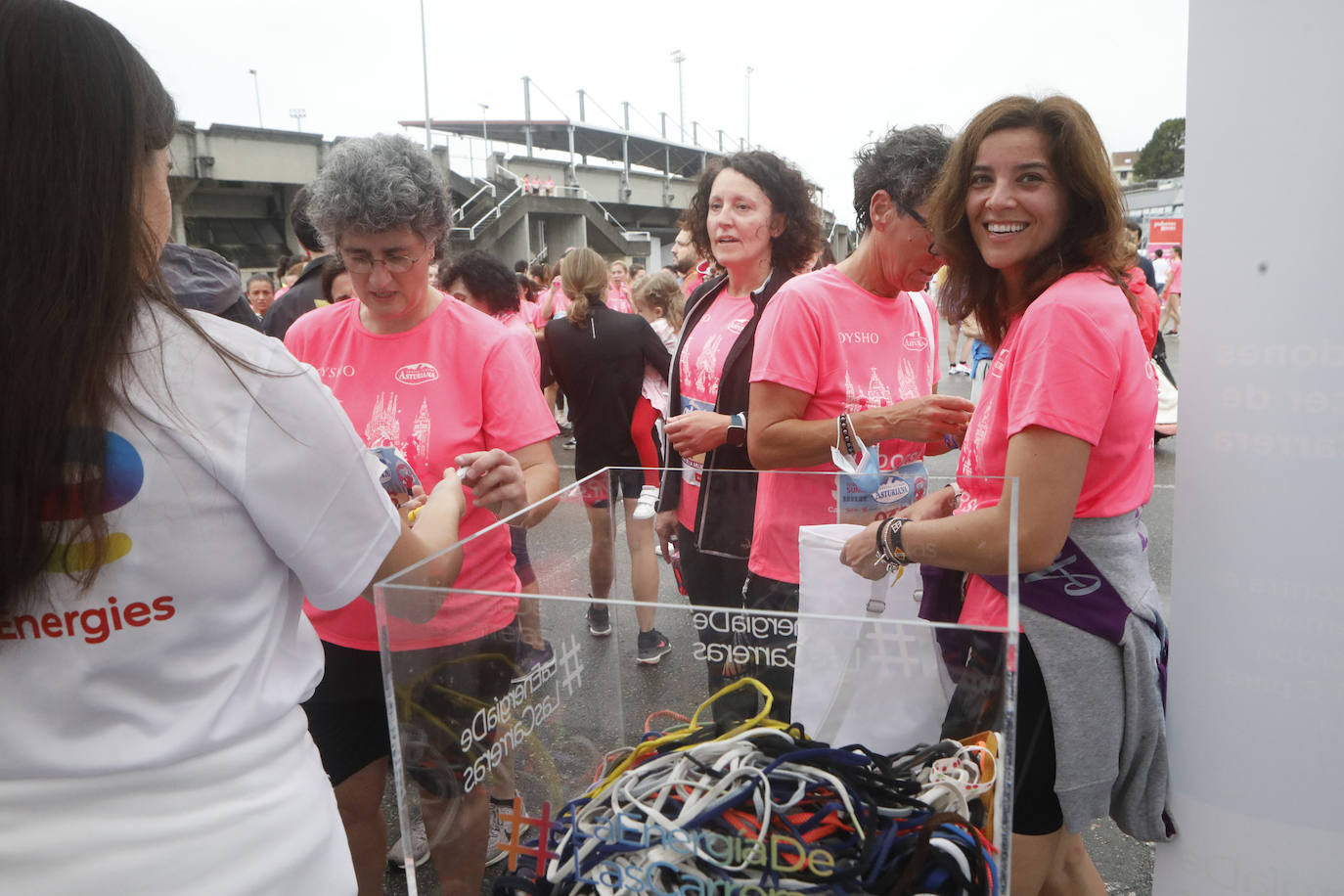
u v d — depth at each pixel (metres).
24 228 0.66
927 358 2.10
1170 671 1.22
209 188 25.08
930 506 1.21
